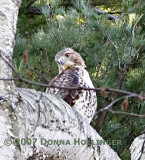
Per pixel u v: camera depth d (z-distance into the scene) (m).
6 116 5.58
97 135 7.36
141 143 8.00
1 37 6.46
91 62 13.25
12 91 5.89
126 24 13.12
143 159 7.84
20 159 5.51
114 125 13.02
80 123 7.05
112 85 12.97
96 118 13.15
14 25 6.82
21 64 10.54
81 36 12.97
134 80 12.78
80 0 13.70
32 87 12.41
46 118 6.52
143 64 13.23
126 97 5.36
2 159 5.22
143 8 13.64
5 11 6.82
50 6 13.80
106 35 12.88
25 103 6.20
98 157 7.32
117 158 7.71
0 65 6.00
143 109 13.00
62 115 6.78
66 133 6.81
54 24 13.22
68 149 6.92
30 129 6.14
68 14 13.39
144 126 13.07
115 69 13.30
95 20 13.05
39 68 12.66
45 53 12.81
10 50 6.45
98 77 13.18
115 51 13.17
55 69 12.72
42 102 6.60
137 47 13.23
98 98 12.88
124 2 13.68
